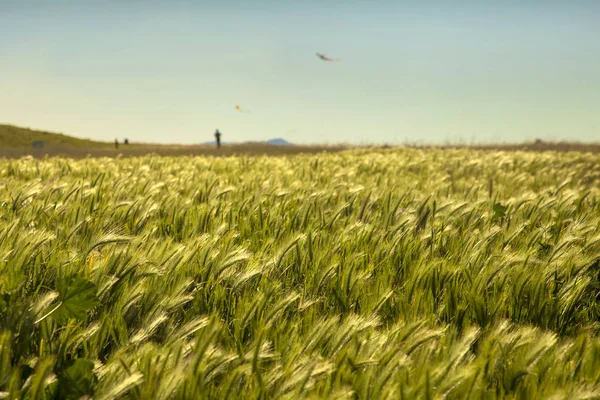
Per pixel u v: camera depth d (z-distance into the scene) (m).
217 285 3.81
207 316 3.20
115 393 2.35
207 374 2.61
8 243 4.01
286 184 9.17
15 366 2.58
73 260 3.84
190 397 2.38
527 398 2.58
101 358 3.00
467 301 3.78
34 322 2.81
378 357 2.75
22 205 6.20
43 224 5.37
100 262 3.87
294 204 6.69
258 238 5.44
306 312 3.70
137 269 3.71
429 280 4.04
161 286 3.65
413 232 5.39
